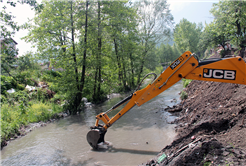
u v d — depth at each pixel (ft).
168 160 14.69
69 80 46.85
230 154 11.84
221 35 59.06
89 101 56.85
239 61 14.94
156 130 25.90
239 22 45.55
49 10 45.75
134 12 71.82
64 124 35.19
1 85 44.86
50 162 19.74
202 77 16.15
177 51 259.39
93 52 49.70
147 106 41.60
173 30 92.38
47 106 43.29
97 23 49.19
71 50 47.83
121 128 28.43
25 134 30.60
